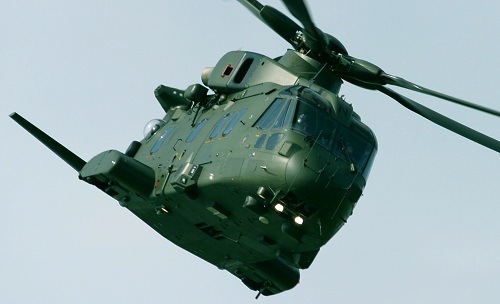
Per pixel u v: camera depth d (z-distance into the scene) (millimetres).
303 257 104875
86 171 115188
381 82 104688
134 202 114500
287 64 107125
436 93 99500
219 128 105188
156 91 120562
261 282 116312
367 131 102000
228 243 109062
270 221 99250
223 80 108500
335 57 105875
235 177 98750
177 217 110312
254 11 108250
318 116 99250
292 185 96062
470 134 102500
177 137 112188
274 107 100625
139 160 117000
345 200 97875
